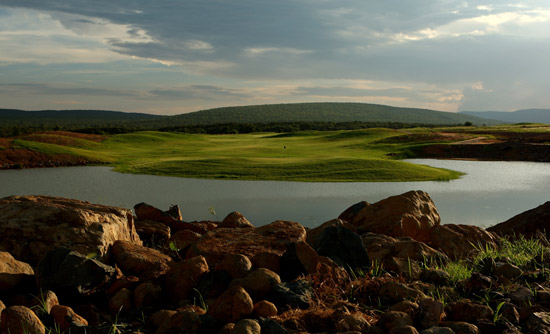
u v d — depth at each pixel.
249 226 7.46
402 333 2.64
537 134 62.47
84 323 3.11
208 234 5.29
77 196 19.77
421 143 59.25
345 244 4.61
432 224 6.80
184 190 21.88
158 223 7.19
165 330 2.91
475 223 13.38
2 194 20.59
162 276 4.10
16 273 3.93
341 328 2.87
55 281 3.58
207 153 50.25
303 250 4.16
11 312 2.86
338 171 29.95
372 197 19.50
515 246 5.80
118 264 4.42
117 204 17.44
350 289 3.80
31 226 4.56
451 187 23.16
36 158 38.06
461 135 65.62
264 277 3.61
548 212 7.20
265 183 25.14
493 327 2.96
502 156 47.44
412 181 26.28
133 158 43.06
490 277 4.03
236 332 2.63
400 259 4.69
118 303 3.53
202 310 3.36
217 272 3.90
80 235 4.51
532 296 3.50
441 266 4.64
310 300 3.44
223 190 21.98
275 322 2.79
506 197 19.28
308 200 18.59
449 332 2.72
